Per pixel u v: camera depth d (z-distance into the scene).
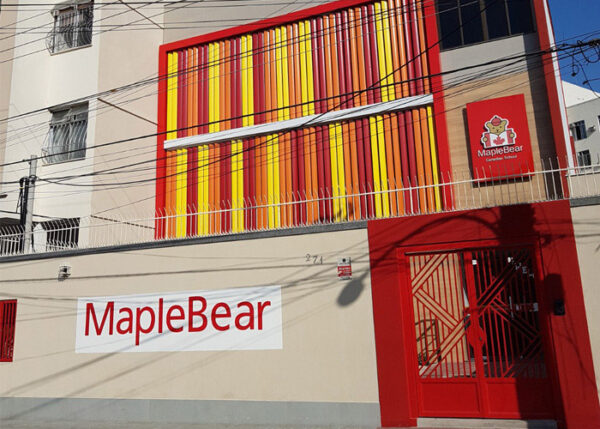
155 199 16.05
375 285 9.02
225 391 9.57
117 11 16.48
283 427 8.99
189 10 17.53
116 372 10.46
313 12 15.31
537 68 13.02
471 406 8.35
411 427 8.36
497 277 8.62
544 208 8.36
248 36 16.17
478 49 13.65
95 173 14.91
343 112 14.44
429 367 8.73
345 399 8.82
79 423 10.35
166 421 9.83
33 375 11.23
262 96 15.53
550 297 8.05
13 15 16.30
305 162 14.62
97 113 15.34
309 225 9.69
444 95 13.62
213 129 15.93
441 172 13.03
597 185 9.14
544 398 8.02
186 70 16.69
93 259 11.20
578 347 7.77
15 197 15.30
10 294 11.95
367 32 14.74
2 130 15.48
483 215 8.66
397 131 13.91
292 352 9.29
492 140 12.82
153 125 16.89
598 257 7.95
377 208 13.57
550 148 12.48
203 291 10.12
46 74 16.45
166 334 10.22
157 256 10.62
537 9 13.23
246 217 14.20
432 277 8.94
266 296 9.66
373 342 8.85
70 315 11.18
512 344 8.34
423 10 14.34
